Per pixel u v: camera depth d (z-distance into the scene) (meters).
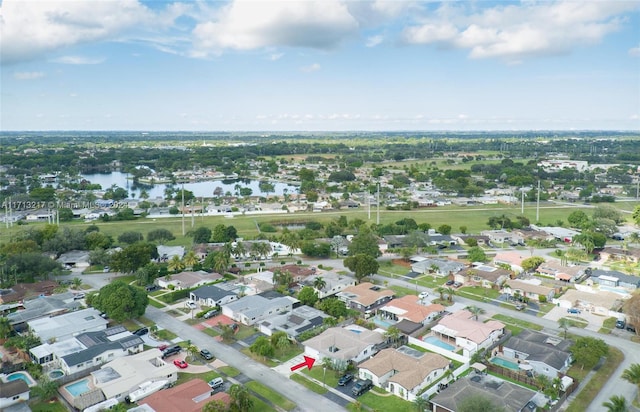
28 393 86.75
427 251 197.25
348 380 93.50
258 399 87.06
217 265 162.12
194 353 104.06
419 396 84.50
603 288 150.38
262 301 132.25
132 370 93.56
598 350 98.00
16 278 150.25
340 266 180.00
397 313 125.31
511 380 95.00
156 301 140.12
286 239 199.12
